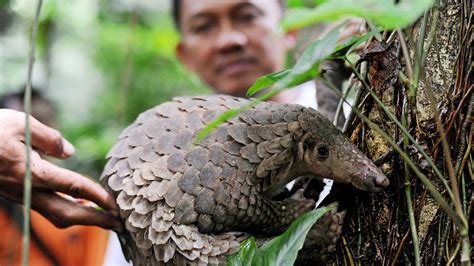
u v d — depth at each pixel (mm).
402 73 832
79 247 1332
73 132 2623
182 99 907
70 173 905
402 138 836
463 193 807
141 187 848
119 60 2871
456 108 815
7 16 2338
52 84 2596
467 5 818
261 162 856
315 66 712
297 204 881
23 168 903
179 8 1424
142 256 878
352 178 846
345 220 871
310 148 866
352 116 885
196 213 836
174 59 2471
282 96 1294
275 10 1399
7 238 1285
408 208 819
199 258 825
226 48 1372
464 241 749
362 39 771
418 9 653
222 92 1417
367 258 855
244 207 850
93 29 2898
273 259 780
